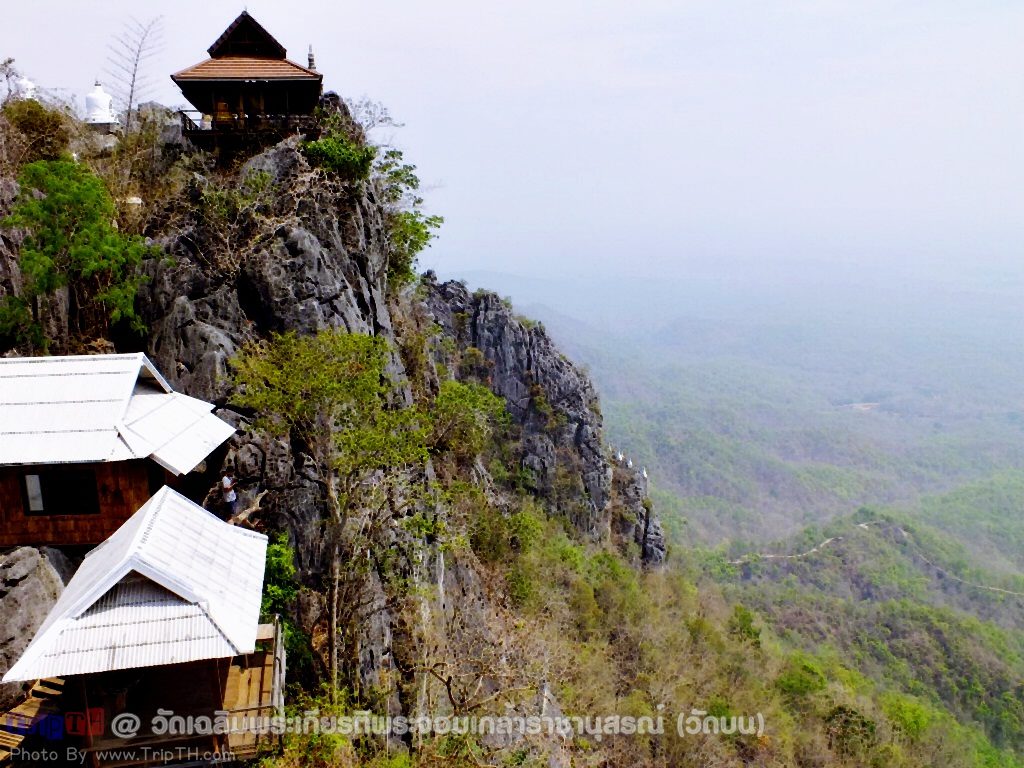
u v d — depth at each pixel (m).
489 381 61.59
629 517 68.00
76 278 25.83
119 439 18.69
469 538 32.44
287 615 20.72
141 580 13.86
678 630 47.84
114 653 12.77
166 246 26.41
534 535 39.69
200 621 13.49
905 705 52.94
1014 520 185.88
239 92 32.22
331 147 29.36
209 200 26.92
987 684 83.69
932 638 92.50
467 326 62.53
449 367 57.12
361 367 19.61
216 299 25.44
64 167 23.69
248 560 16.36
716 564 126.81
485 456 56.06
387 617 23.20
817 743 41.00
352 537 21.81
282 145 29.44
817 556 134.38
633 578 52.91
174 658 12.90
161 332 25.19
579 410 66.25
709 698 39.16
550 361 66.06
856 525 148.12
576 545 55.31
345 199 30.08
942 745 49.03
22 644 16.66
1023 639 103.25
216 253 26.41
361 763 18.73
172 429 20.23
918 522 154.38
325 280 26.41
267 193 27.92
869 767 41.16
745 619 58.16
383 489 22.47
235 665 16.78
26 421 18.73
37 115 29.72
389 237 35.81
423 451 19.62
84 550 19.52
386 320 31.81
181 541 15.12
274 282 25.70
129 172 30.53
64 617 13.06
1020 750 75.06
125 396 19.55
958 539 171.88
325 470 20.42
